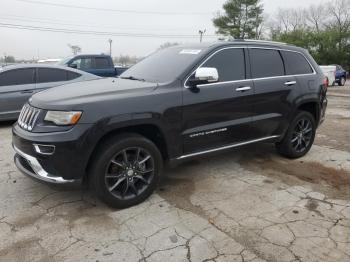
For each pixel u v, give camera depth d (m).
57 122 3.23
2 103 7.31
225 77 4.29
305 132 5.45
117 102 3.41
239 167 4.96
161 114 3.66
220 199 3.91
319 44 45.75
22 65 7.70
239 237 3.15
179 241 3.08
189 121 3.92
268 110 4.74
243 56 4.54
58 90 3.83
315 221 3.45
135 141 3.56
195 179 4.49
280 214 3.58
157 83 3.87
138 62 5.06
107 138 3.49
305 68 5.35
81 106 3.25
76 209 3.62
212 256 2.87
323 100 5.58
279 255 2.89
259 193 4.09
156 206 3.72
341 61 44.84
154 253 2.90
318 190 4.21
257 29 47.00
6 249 2.93
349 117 9.67
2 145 5.96
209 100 4.05
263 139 4.82
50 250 2.93
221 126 4.22
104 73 12.52
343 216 3.56
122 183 3.63
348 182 4.49
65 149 3.20
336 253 2.93
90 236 3.14
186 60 4.17
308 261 2.82
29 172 3.50
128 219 3.45
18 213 3.53
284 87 4.89
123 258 2.84
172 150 3.86
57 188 3.34
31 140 3.27
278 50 5.01
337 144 6.41
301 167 5.03
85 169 3.33
